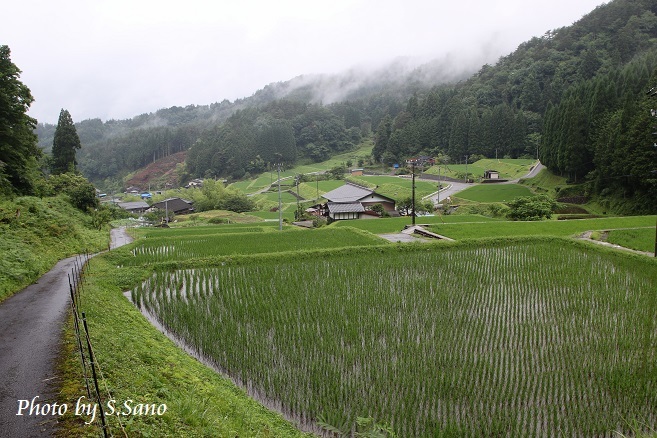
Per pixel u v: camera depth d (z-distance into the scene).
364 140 163.75
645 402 10.42
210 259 24.47
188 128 173.62
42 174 50.91
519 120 91.94
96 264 22.44
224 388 9.91
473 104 114.06
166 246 29.39
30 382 7.43
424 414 9.84
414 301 17.36
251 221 64.94
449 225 37.00
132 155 154.38
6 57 32.97
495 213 52.12
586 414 9.88
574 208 52.94
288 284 19.80
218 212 75.88
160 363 9.47
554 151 63.28
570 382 11.34
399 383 10.93
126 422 6.20
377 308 16.47
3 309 12.43
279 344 13.27
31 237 23.64
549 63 107.19
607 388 11.03
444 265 23.42
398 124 124.50
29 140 37.00
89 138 199.00
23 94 34.41
